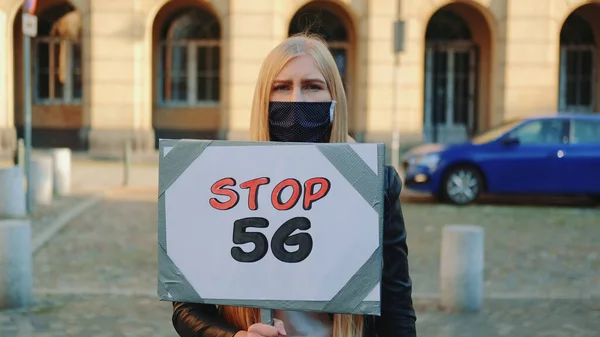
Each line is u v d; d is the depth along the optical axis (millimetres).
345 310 2221
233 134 24094
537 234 11805
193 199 2287
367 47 24344
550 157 15188
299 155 2248
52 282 8320
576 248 10695
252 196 2262
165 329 6621
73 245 10344
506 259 9906
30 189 12844
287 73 2330
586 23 27734
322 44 2389
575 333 6688
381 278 2238
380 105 24391
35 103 27688
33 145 27656
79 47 27688
